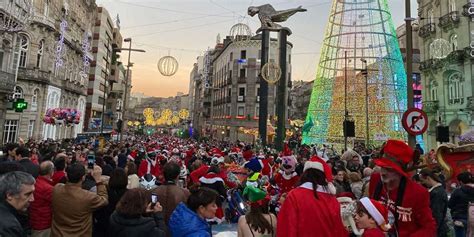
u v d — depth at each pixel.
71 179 3.99
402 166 3.40
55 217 3.94
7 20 21.22
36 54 30.22
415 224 3.32
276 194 6.21
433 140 30.17
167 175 4.78
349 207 3.17
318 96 30.16
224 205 8.45
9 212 2.75
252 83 54.97
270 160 11.13
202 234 3.18
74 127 42.25
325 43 30.94
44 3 31.12
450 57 26.61
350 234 3.35
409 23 8.62
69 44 37.69
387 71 28.34
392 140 3.56
